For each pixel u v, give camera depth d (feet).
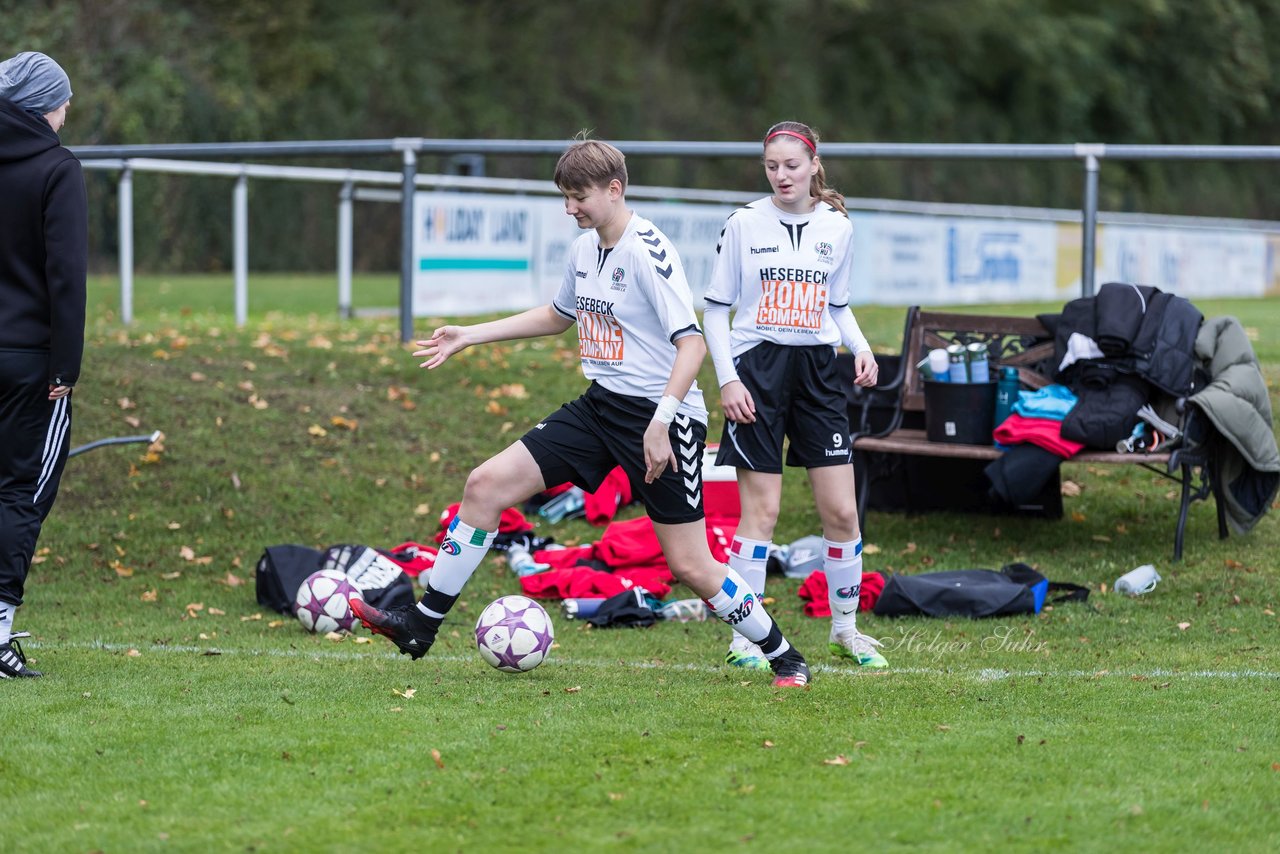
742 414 54.39
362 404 100.32
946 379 79.36
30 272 50.01
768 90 415.03
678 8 411.54
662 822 35.37
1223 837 34.60
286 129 320.29
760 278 54.90
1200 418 75.51
